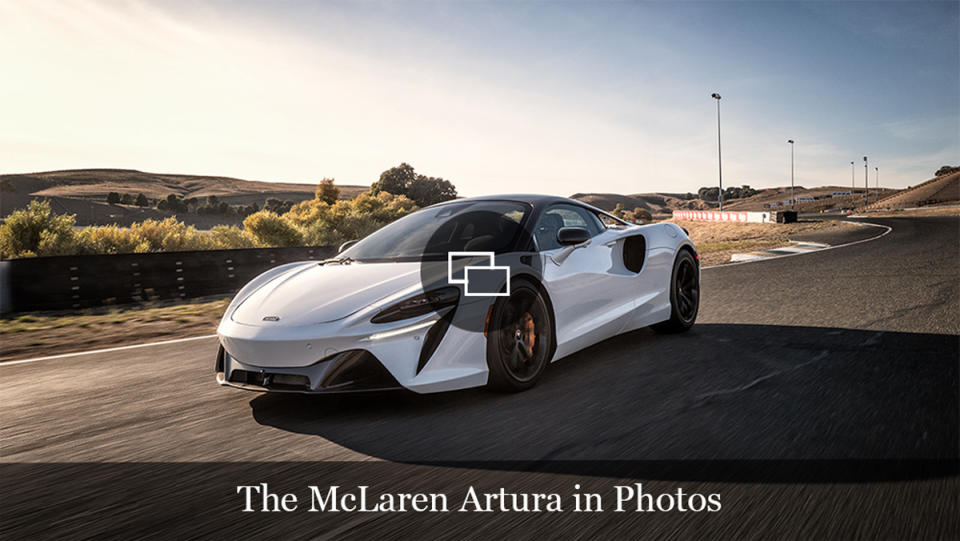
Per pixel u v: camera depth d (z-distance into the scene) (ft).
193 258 28.94
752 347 12.86
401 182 259.60
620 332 12.82
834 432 7.58
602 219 13.58
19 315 23.00
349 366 8.43
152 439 8.07
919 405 8.66
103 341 17.11
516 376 9.82
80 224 297.74
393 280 9.49
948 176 448.24
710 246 55.83
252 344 8.70
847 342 13.14
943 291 20.57
